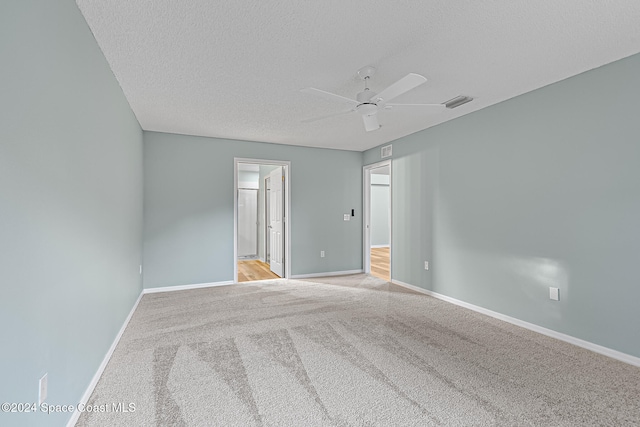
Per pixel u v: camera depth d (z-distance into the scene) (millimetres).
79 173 1747
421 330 2941
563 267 2730
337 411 1747
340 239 5680
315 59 2398
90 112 1943
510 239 3186
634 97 2295
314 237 5473
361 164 5867
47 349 1361
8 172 1075
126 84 2787
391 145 5012
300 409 1765
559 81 2777
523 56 2363
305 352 2477
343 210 5707
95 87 2057
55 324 1439
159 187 4418
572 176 2670
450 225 3910
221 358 2373
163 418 1684
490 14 1870
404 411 1747
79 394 1733
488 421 1661
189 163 4594
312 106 3404
